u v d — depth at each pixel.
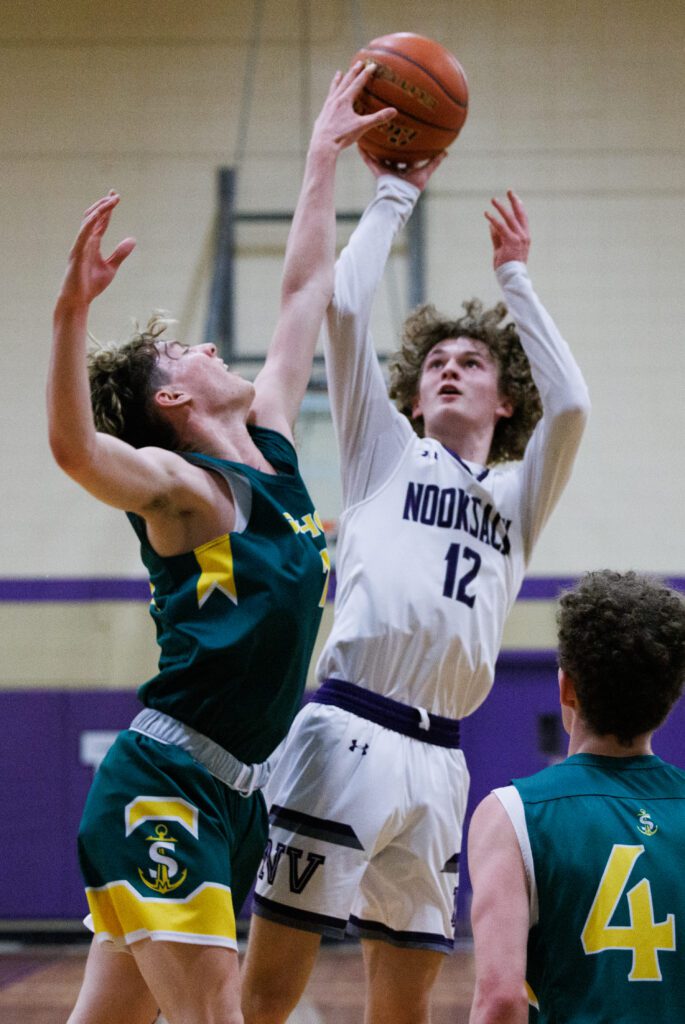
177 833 4.53
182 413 5.00
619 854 3.84
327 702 5.66
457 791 5.76
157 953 4.40
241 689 4.70
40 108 17.88
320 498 16.42
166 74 17.92
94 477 4.32
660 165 17.72
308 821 5.46
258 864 5.03
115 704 16.47
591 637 4.01
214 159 17.77
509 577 6.06
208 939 4.41
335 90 6.14
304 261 5.71
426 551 5.80
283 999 5.52
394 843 5.61
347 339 5.93
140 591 16.77
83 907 16.05
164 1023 8.02
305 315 5.61
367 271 6.08
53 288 17.48
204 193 17.69
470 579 5.84
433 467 6.02
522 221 6.48
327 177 5.88
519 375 6.74
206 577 4.74
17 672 16.58
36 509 17.02
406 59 6.27
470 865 3.94
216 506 4.80
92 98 17.89
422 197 17.64
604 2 17.97
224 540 4.77
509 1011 3.53
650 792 3.99
